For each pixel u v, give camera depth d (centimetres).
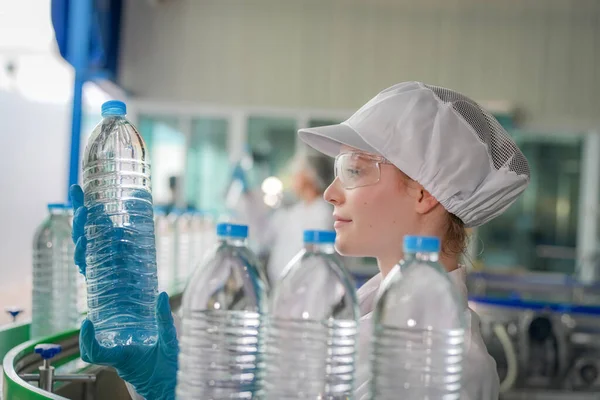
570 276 634
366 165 113
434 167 109
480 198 112
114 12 655
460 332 88
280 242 511
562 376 339
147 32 688
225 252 96
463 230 119
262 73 688
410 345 86
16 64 367
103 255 101
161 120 692
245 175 601
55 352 122
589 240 667
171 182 662
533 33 669
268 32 687
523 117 671
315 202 506
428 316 87
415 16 677
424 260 88
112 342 98
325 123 686
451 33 674
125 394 151
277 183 567
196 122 689
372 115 113
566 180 679
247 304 94
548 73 670
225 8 689
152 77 688
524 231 676
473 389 99
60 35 451
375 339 86
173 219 277
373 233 113
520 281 498
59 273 156
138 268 103
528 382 340
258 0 685
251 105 687
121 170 106
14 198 359
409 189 113
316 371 87
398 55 679
